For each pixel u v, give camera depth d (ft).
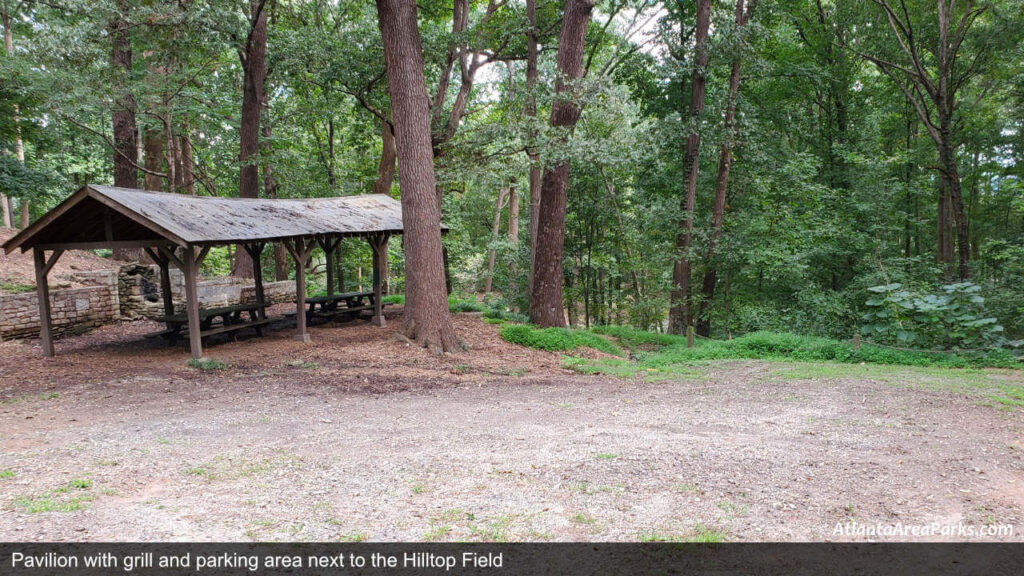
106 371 30.63
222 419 21.83
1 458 16.35
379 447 18.15
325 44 54.49
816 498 13.57
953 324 37.55
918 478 14.82
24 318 39.75
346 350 37.01
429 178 38.14
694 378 31.45
